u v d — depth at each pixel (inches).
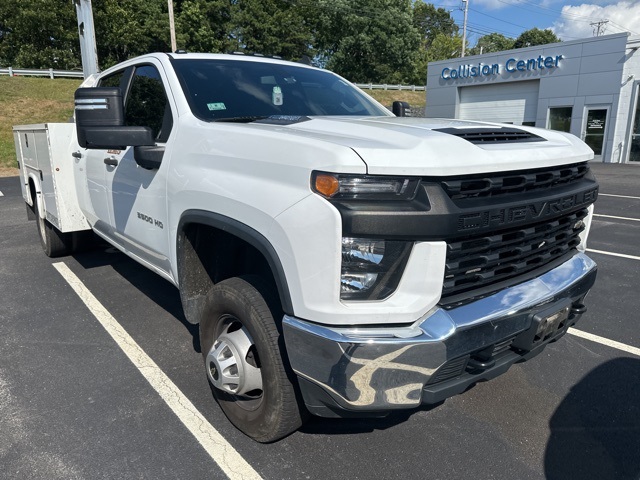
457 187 78.3
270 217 83.1
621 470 95.4
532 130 111.0
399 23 2085.4
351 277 76.4
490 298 87.7
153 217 125.7
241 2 1796.3
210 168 100.3
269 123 102.5
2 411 113.0
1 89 1023.6
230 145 96.2
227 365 99.1
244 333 99.4
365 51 2097.7
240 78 131.2
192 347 144.8
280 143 84.9
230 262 116.7
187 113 114.3
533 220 89.4
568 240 109.6
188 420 110.0
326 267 75.9
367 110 145.3
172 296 184.1
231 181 93.4
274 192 83.3
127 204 140.6
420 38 2199.8
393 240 75.9
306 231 77.1
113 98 107.1
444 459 98.0
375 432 106.7
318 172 76.7
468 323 80.8
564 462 97.5
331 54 2182.6
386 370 76.0
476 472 94.5
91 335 152.5
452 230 76.9
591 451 100.9
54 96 1042.7
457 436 105.4
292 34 1852.9
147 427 107.4
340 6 2018.9
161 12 1707.7
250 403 103.7
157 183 120.0
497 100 889.5
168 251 121.3
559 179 98.8
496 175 85.0
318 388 81.1
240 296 95.0
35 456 98.0
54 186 187.9
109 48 1699.1
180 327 157.8
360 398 76.8
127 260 230.1
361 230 73.9
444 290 81.3
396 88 1638.8
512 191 88.8
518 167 86.4
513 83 860.0
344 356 75.2
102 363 135.4
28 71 1151.6
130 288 192.4
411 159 75.8
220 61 135.5
